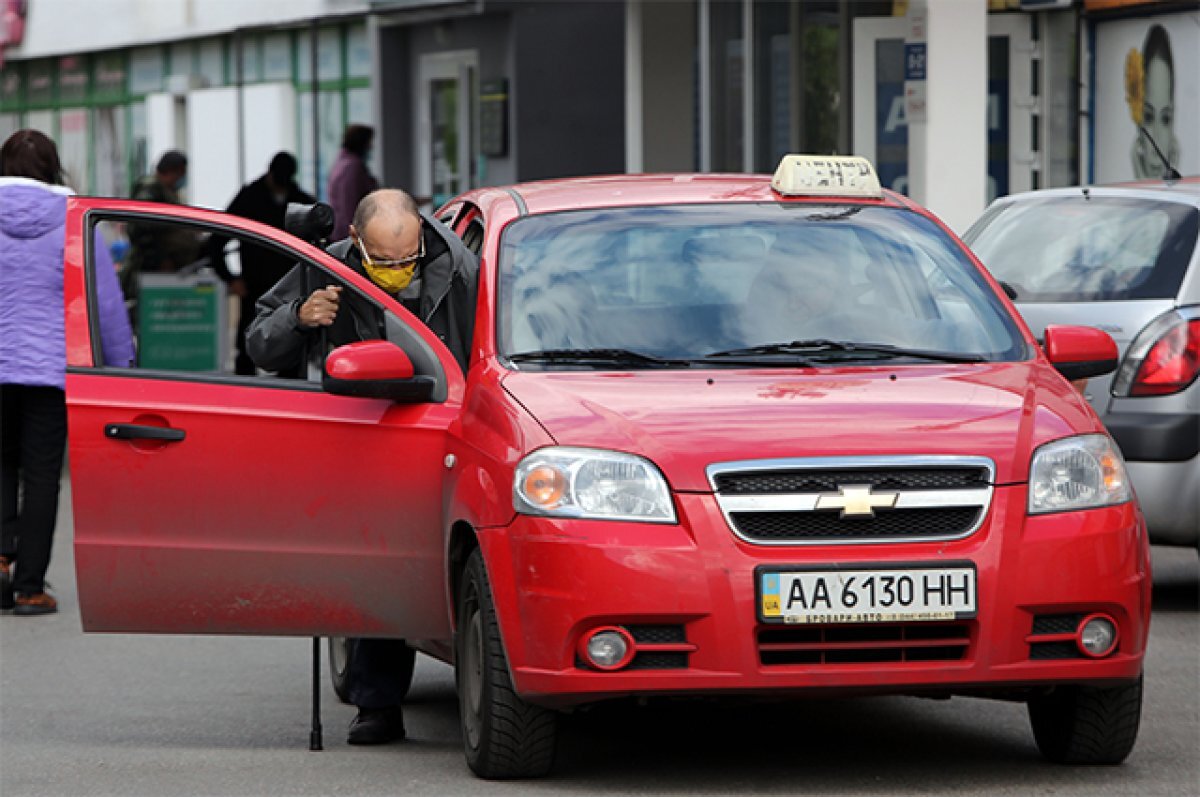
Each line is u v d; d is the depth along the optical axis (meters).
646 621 19.22
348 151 64.56
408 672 23.64
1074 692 20.73
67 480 54.31
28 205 33.56
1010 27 60.88
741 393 20.64
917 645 19.36
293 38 84.06
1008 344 22.58
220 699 26.86
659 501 19.38
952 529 19.52
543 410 20.41
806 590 19.14
